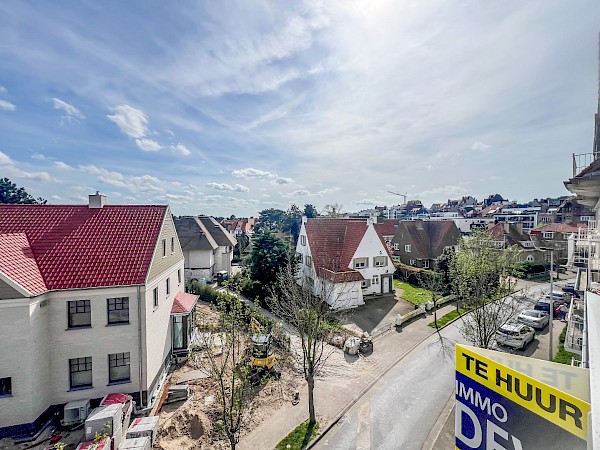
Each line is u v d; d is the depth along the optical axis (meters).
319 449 12.22
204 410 14.26
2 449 12.28
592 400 2.99
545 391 3.45
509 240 47.50
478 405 4.15
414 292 34.34
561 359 19.19
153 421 12.78
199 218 46.75
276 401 15.36
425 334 23.83
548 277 44.41
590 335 4.83
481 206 123.25
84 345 14.47
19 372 12.77
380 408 14.80
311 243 33.53
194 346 20.38
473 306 20.45
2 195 62.66
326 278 28.64
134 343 15.05
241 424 13.30
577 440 3.11
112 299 15.08
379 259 33.34
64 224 17.00
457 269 24.50
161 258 17.77
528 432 3.57
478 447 4.08
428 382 17.02
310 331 14.55
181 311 19.69
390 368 18.66
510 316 18.55
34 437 12.86
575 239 12.89
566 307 28.50
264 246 30.80
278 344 20.22
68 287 14.20
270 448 12.24
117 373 15.08
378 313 27.98
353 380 17.31
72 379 14.53
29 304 12.85
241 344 20.08
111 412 12.62
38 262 14.87
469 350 4.33
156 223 18.12
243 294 31.00
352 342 20.66
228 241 45.94
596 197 11.20
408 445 12.41
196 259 39.41
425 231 47.81
